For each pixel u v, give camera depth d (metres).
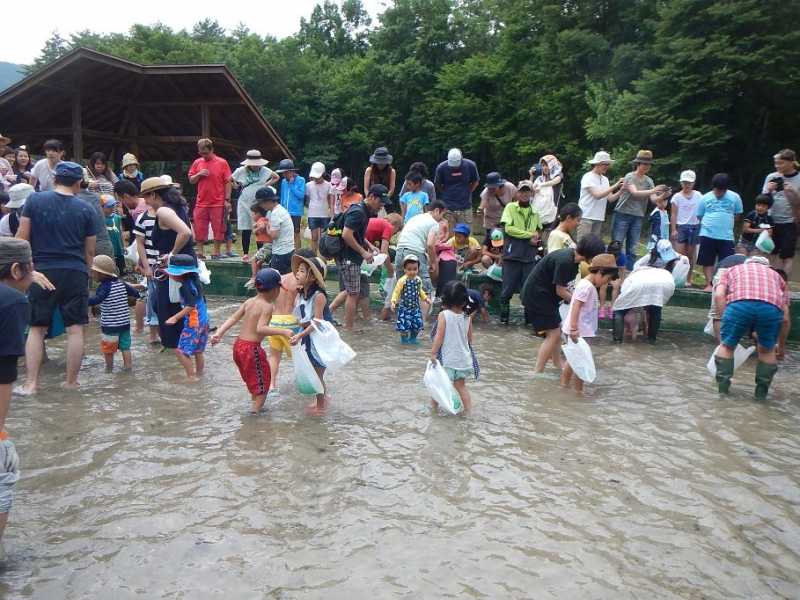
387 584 3.33
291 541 3.72
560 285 6.82
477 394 6.49
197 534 3.77
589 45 32.28
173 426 5.39
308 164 50.81
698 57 23.69
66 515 3.96
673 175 26.08
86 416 5.57
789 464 4.97
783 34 23.45
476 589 3.30
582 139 34.69
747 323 6.50
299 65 50.56
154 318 7.97
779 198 10.05
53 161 9.87
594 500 4.30
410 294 8.38
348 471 4.62
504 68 40.75
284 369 7.20
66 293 6.16
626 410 6.13
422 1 50.06
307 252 5.92
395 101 49.75
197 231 11.77
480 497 4.29
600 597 3.27
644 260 9.89
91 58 16.05
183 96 19.39
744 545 3.81
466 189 11.56
